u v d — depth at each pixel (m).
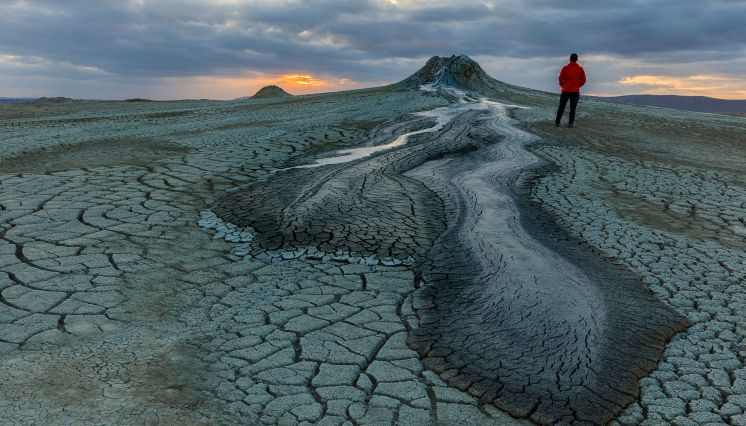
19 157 8.02
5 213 5.25
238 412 2.52
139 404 2.54
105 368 2.84
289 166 7.88
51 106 21.06
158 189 6.36
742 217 5.81
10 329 3.20
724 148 10.73
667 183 7.25
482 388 2.73
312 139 10.25
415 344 3.15
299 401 2.62
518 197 6.34
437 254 4.54
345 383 2.77
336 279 4.06
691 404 2.64
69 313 3.43
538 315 3.51
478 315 3.51
